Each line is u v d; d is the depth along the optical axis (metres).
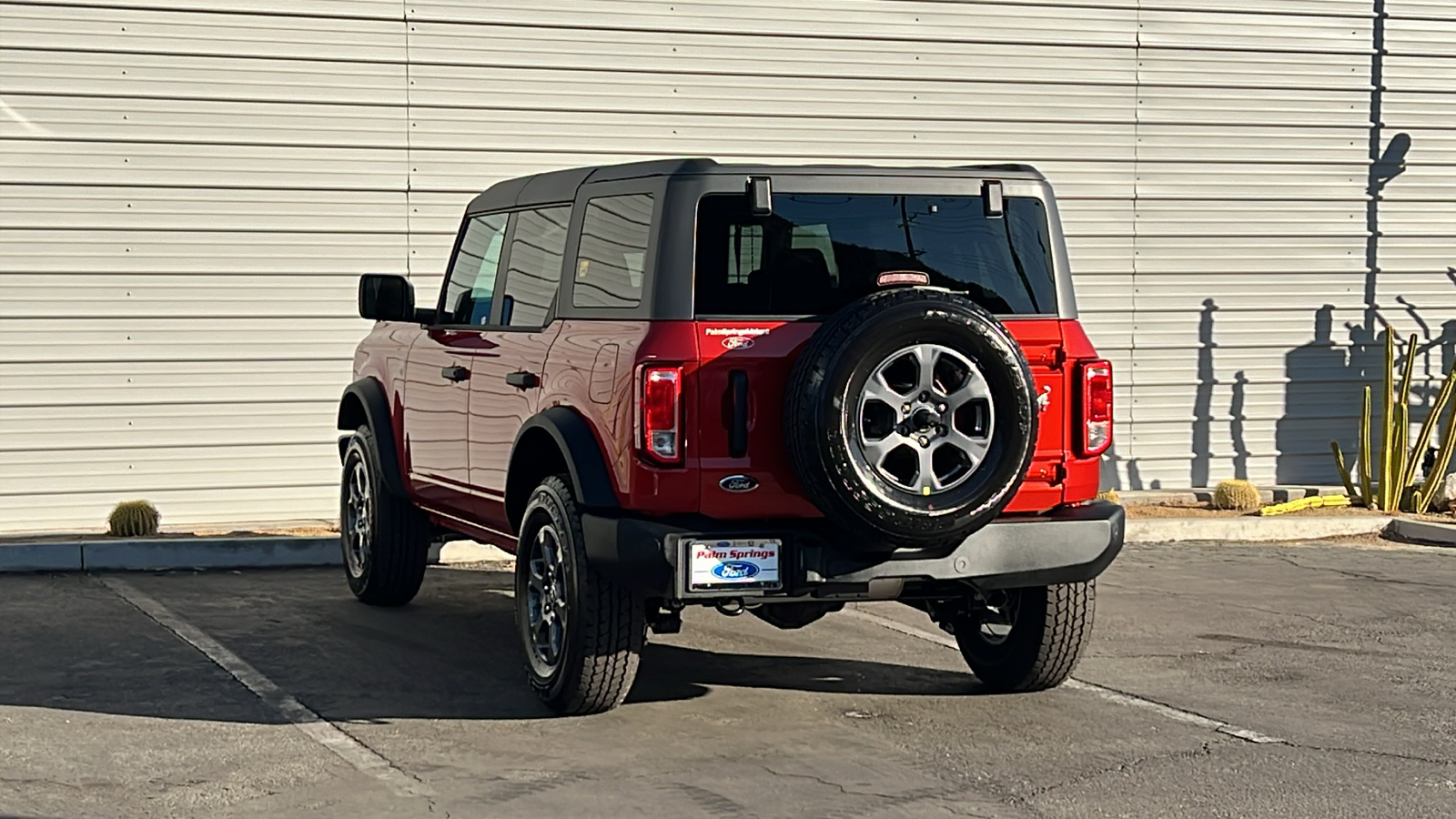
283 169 12.24
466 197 12.63
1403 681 7.69
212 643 8.29
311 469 12.48
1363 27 14.55
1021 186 6.95
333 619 9.01
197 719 6.77
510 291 7.89
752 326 6.42
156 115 11.97
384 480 8.99
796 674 7.82
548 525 6.89
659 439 6.31
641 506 6.38
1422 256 14.82
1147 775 6.04
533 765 6.12
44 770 5.98
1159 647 8.48
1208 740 6.57
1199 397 14.40
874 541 6.29
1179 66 14.16
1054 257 6.95
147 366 12.07
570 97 12.80
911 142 13.58
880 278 6.63
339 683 7.45
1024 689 7.39
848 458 6.10
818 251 6.62
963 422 6.31
